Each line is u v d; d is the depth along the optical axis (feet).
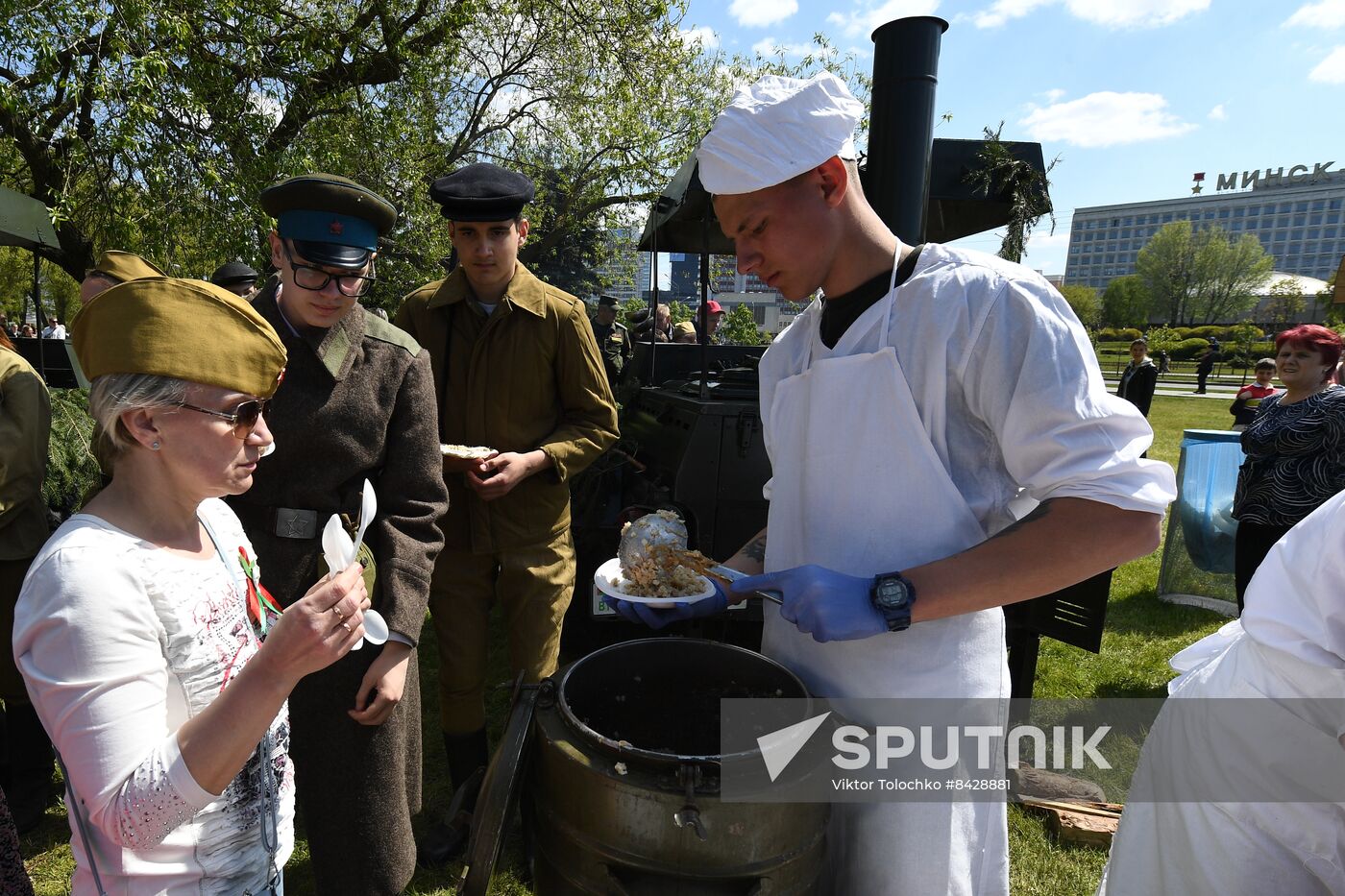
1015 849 8.41
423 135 28.73
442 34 28.09
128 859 3.29
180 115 21.43
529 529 7.89
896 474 4.06
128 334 3.07
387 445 5.87
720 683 4.71
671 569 4.85
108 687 2.95
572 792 3.61
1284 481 11.29
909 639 4.17
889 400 4.00
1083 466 3.51
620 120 35.09
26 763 8.21
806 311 4.84
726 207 3.92
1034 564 3.55
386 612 5.53
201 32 21.98
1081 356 3.66
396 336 5.94
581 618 11.93
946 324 3.80
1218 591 16.57
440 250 27.32
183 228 21.49
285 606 5.44
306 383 5.39
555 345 8.00
